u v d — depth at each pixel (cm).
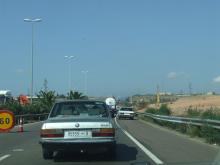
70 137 1534
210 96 13250
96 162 1573
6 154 1827
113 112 1802
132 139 2588
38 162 1581
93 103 1686
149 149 2011
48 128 1545
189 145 2214
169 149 2011
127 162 1568
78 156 1728
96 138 1538
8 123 1931
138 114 7381
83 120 1548
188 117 3312
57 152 1830
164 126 4225
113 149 1625
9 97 7388
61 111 1669
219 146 2161
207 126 2450
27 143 2339
